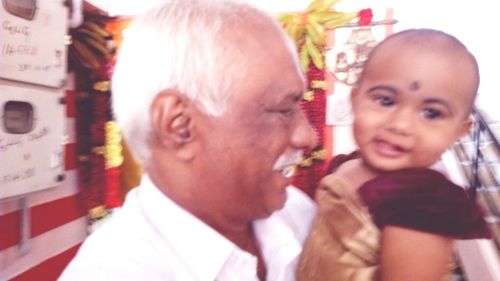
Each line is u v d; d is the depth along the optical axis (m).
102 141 2.63
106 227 0.84
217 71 0.67
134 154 0.77
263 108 0.70
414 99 0.79
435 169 0.84
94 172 2.63
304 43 2.67
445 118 0.80
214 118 0.69
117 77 0.73
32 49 1.82
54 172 2.02
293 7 2.85
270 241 0.91
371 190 0.82
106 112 2.61
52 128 1.99
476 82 0.82
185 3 0.70
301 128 0.76
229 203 0.76
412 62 0.79
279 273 0.88
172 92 0.68
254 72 0.68
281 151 0.74
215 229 0.81
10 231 1.97
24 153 1.78
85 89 2.58
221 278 0.79
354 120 0.88
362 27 2.83
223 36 0.67
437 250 0.76
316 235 0.90
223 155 0.71
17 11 1.71
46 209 2.28
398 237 0.76
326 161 2.80
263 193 0.76
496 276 2.58
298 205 1.06
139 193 0.87
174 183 0.76
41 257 2.23
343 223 0.84
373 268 0.81
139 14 0.75
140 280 0.71
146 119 0.70
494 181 3.65
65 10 2.08
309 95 2.74
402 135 0.80
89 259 0.74
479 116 3.65
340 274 0.83
